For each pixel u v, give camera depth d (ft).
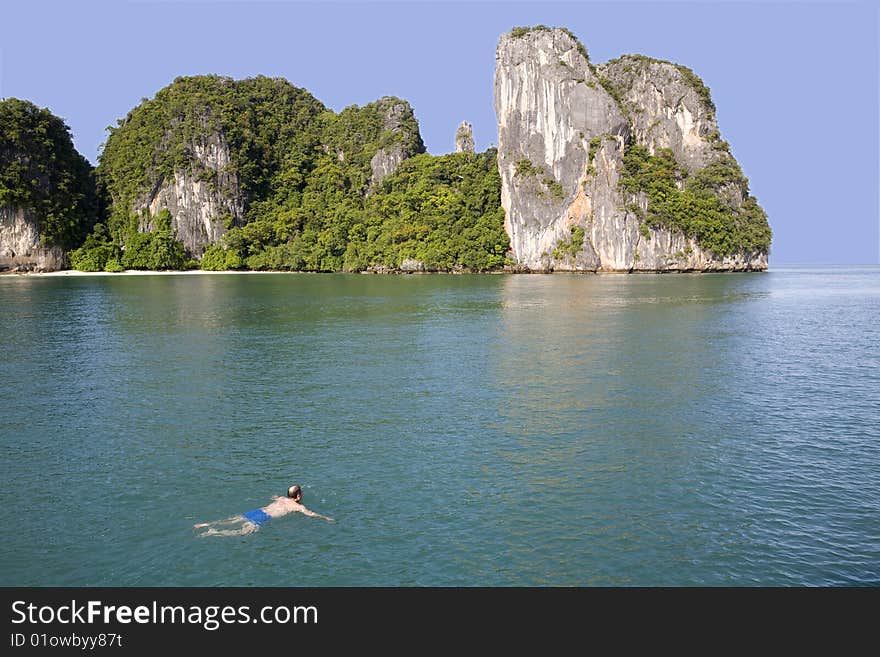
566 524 53.06
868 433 75.51
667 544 49.88
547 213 454.81
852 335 148.87
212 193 524.11
